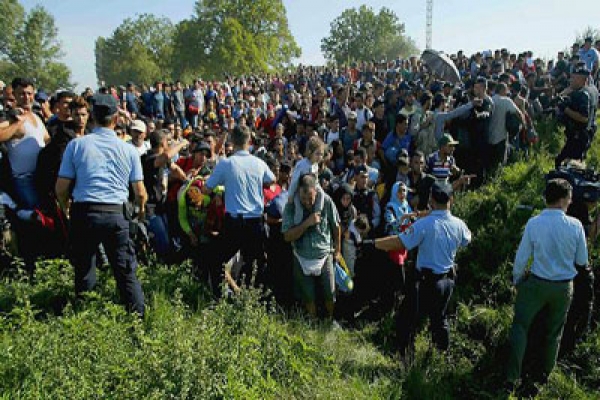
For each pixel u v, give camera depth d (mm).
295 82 23406
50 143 4930
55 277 4621
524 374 4914
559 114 9875
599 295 5691
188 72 75875
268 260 5820
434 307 4871
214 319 4059
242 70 68250
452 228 4742
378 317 6020
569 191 4402
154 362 3303
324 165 7414
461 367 5148
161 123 8859
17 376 3199
